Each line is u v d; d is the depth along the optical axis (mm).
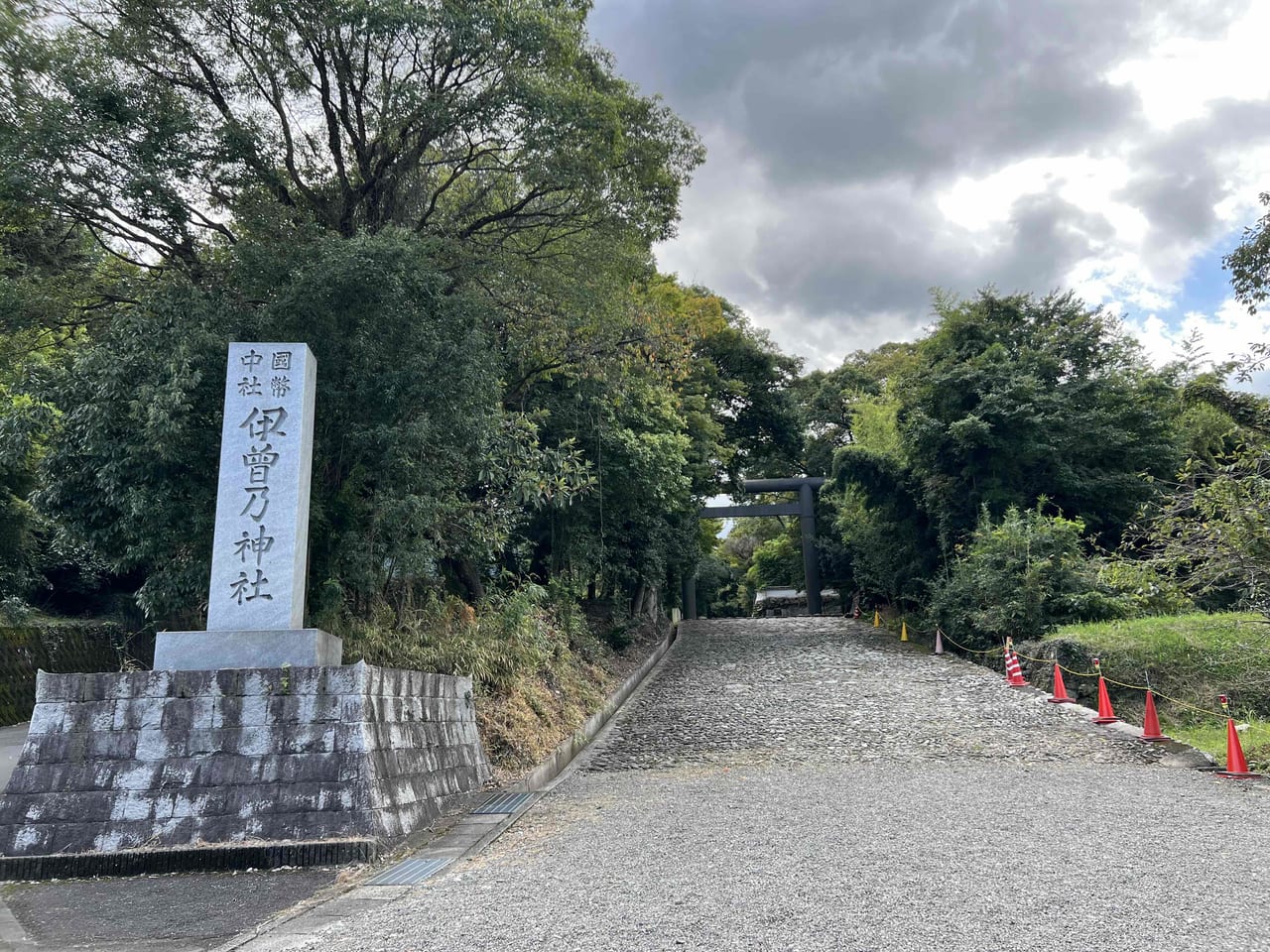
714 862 6469
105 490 10039
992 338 25969
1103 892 5441
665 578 29359
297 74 12945
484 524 14234
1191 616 17359
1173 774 10484
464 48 13164
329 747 7680
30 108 10852
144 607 10727
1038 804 8609
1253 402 13805
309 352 9469
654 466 20828
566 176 14461
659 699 18828
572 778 11742
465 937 4930
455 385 11453
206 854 7051
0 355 11992
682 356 20281
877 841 7035
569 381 19047
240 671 7859
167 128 11531
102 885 6707
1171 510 13320
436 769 9391
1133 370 24547
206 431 10219
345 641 11328
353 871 6871
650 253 17844
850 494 29328
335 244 11102
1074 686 16172
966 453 23547
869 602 34031
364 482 11906
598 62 15969
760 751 13172
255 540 8836
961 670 19984
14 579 19406
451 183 15984
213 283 11930
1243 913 4984
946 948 4473
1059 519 20453
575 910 5348
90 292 12867
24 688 17609
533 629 15797
